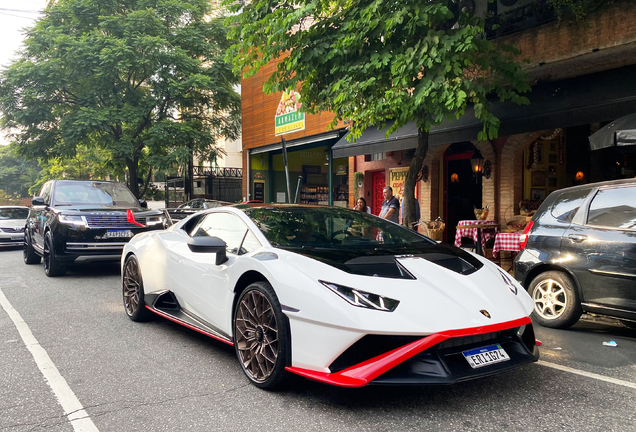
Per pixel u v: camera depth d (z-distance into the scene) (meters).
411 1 6.05
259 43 7.42
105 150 20.94
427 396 3.08
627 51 7.05
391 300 2.82
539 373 3.56
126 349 4.20
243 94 17.77
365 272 3.05
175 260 4.49
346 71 6.75
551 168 10.16
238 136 22.55
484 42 6.45
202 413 2.85
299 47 7.01
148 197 28.14
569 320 4.86
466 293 3.04
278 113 15.88
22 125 18.33
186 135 18.58
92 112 16.86
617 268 4.45
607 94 7.10
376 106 6.59
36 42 17.55
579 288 4.77
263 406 2.94
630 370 3.66
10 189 68.81
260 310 3.27
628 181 4.67
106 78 17.48
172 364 3.78
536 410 2.87
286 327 3.04
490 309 2.96
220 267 3.81
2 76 17.30
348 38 6.35
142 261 5.10
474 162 10.53
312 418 2.77
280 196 18.39
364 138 11.00
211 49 19.34
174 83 17.39
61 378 3.47
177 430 2.63
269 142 16.39
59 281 8.05
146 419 2.78
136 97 18.45
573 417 2.77
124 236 8.41
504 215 9.74
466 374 2.75
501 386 3.27
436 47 5.94
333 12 7.26
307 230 3.85
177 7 18.48
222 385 3.31
